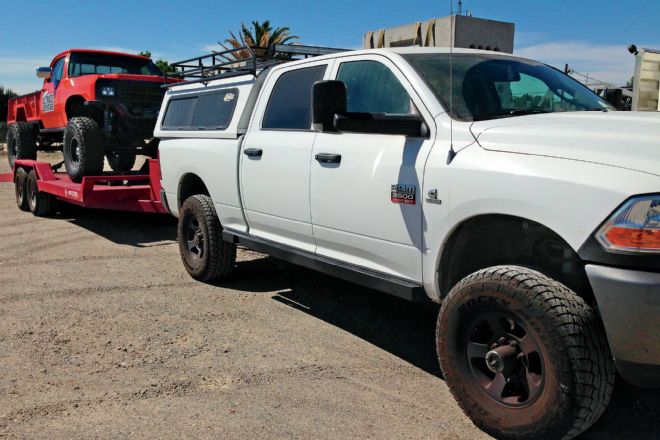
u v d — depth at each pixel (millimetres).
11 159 12156
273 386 3928
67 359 4348
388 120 3738
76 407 3631
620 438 3326
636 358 2805
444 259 3678
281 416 3533
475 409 3342
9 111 13719
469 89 3998
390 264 4059
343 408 3637
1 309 5453
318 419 3502
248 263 7172
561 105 4305
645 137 2977
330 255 4598
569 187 2963
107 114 9781
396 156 3914
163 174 6969
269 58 6062
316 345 4660
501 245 3691
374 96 4297
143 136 10031
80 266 7070
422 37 13242
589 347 2908
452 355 3453
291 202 4852
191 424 3439
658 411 3631
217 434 3334
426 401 3744
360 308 5578
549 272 3217
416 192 3734
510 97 4145
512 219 3383
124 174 9273
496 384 3268
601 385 2934
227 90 6043
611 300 2803
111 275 6672
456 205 3475
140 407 3637
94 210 11383
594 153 3025
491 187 3279
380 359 4406
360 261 4340
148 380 4008
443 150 3637
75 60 10820
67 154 9320
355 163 4203
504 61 4527
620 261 2773
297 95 5020
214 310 5473
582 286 3230
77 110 10555
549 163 3109
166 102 7219
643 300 2721
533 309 3014
